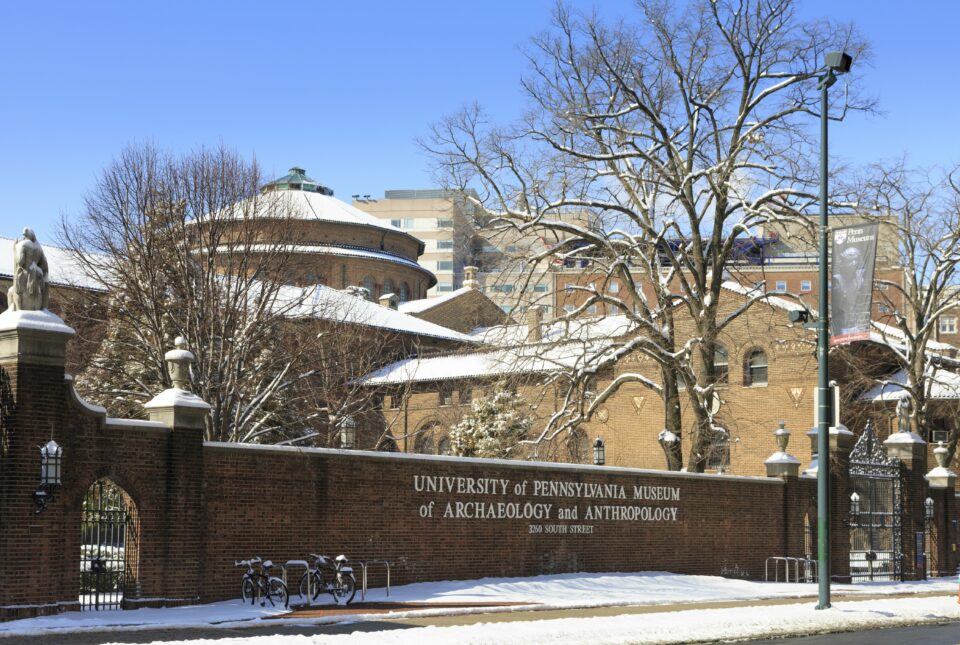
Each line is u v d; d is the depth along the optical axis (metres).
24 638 18.36
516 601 25.50
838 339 25.59
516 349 41.22
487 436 50.22
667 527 34.38
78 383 39.75
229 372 36.88
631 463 64.69
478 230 42.56
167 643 16.69
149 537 23.12
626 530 33.22
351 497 26.91
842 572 37.75
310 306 52.94
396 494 27.84
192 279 39.84
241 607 23.22
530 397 52.72
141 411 38.59
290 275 45.00
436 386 70.56
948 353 71.75
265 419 39.06
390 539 27.61
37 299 21.67
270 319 40.03
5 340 21.22
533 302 41.62
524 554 30.50
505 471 30.33
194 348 37.31
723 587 32.12
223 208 40.69
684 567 34.69
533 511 30.86
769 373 60.66
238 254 42.34
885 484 40.72
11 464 20.80
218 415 36.25
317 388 45.72
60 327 21.56
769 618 22.86
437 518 28.66
